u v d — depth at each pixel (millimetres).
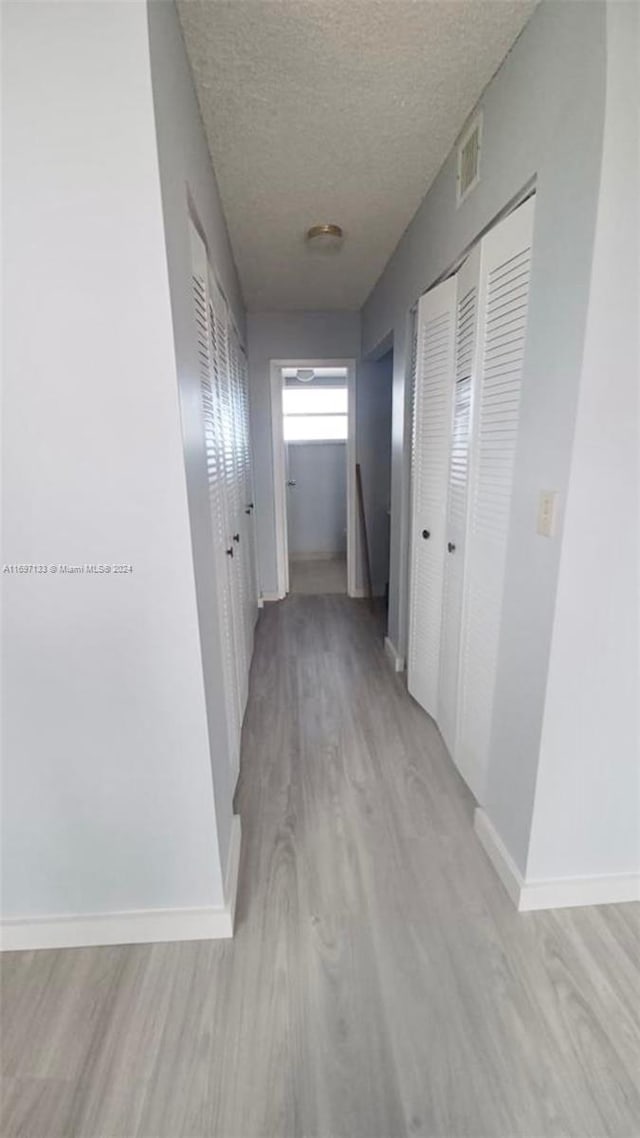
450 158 1676
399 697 2516
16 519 1012
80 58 825
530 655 1267
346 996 1137
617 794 1296
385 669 2852
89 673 1111
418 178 1838
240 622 2252
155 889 1265
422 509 2184
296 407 5805
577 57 978
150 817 1213
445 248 1770
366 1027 1076
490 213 1398
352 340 3807
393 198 1979
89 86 834
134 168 867
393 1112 944
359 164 1735
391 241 2396
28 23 811
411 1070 1004
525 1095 965
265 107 1418
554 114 1068
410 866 1494
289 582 4762
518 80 1210
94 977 1192
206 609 1201
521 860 1354
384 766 1970
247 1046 1048
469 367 1604
